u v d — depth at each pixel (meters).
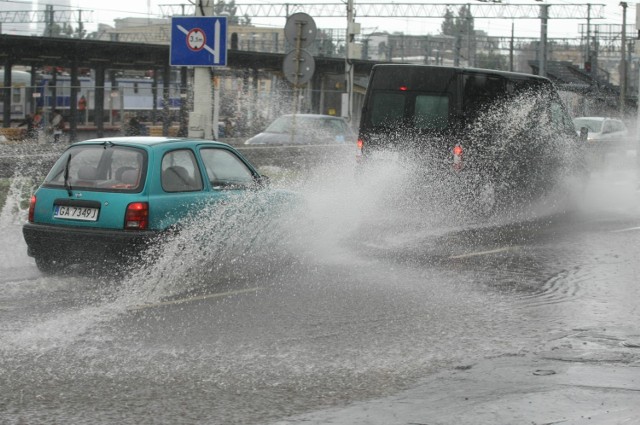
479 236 16.44
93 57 44.25
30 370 7.50
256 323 9.34
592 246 15.45
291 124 36.22
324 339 8.74
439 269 12.88
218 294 10.77
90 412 6.46
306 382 7.30
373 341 8.71
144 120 44.66
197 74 21.11
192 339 8.62
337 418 6.37
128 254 10.93
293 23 23.62
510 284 11.92
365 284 11.59
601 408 6.62
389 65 19.02
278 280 11.74
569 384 7.30
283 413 6.49
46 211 11.46
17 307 9.81
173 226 11.24
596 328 9.45
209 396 6.89
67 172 11.44
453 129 18.36
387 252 14.27
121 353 8.07
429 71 18.61
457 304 10.55
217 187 12.01
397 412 6.52
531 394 6.99
